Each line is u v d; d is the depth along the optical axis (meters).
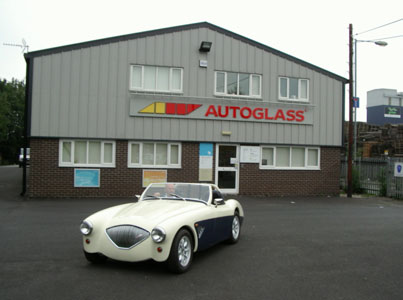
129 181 14.78
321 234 8.66
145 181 14.92
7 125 62.59
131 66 14.91
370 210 13.02
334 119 17.39
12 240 7.36
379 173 18.53
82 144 14.49
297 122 16.77
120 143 14.75
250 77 16.25
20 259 6.07
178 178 15.27
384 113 50.06
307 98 17.03
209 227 6.41
